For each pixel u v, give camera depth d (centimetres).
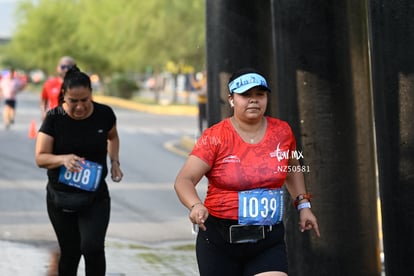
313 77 1158
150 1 7694
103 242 1139
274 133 888
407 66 1026
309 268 1187
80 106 1130
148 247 1730
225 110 1337
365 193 1179
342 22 1152
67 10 12025
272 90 1338
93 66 11394
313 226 922
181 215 2159
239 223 877
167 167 3262
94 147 1147
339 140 1159
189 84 8594
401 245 1058
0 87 5547
